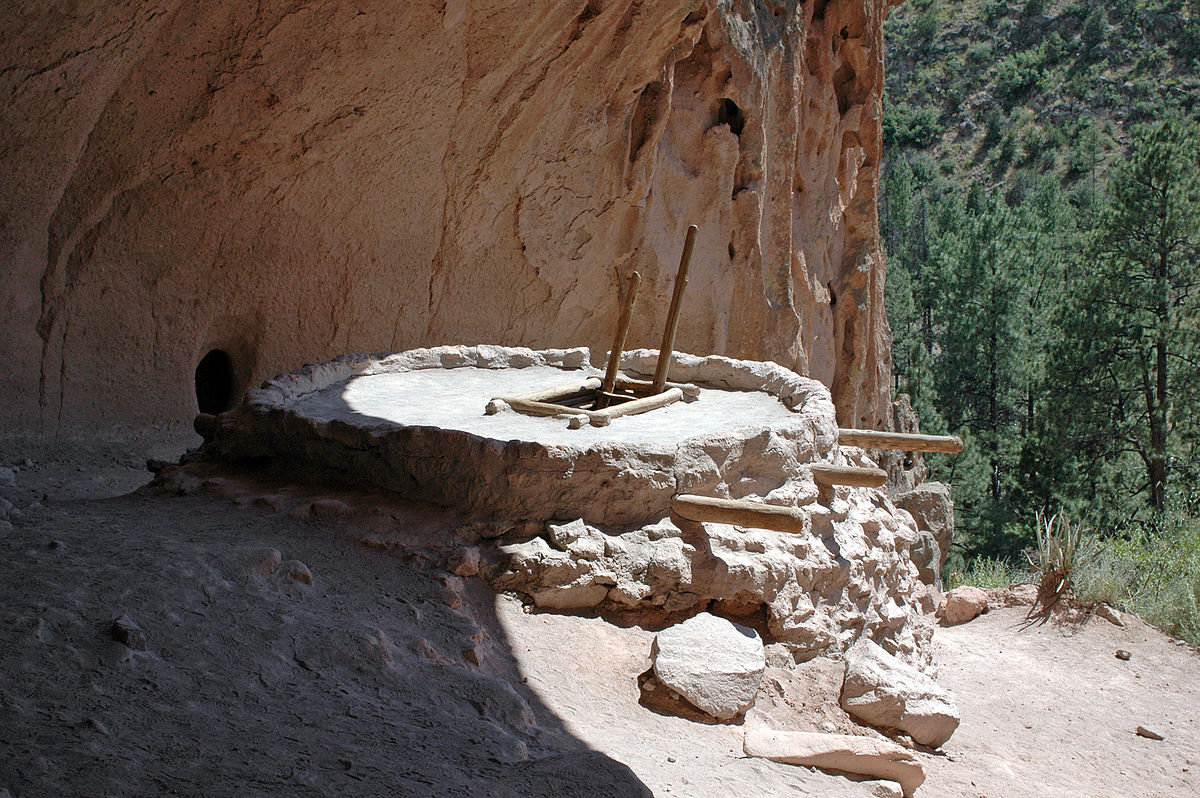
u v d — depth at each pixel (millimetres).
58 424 6758
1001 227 27953
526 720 3014
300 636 3078
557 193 9742
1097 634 6520
